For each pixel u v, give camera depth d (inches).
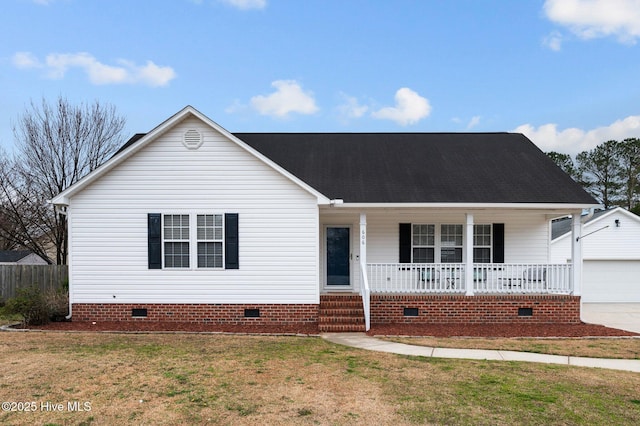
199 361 340.5
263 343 410.9
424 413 239.6
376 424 225.1
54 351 367.9
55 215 940.0
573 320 525.7
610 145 1748.3
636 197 1708.9
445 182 565.6
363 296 509.7
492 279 532.7
